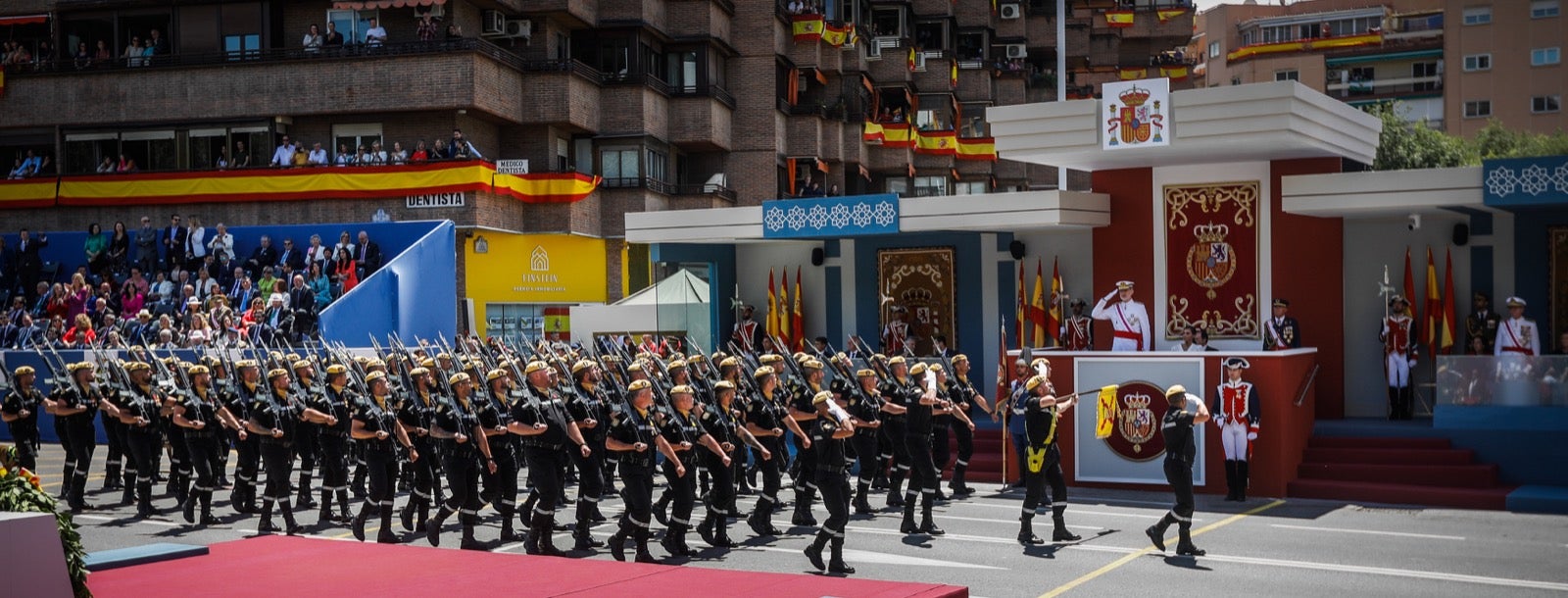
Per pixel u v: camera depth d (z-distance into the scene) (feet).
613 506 71.51
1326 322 83.35
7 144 142.10
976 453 83.71
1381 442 75.82
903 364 67.41
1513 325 76.64
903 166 191.31
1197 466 74.54
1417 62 313.53
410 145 134.51
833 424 51.37
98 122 138.31
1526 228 82.23
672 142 153.38
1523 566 52.95
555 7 139.33
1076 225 87.25
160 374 74.43
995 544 58.54
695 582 44.75
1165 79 78.18
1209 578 50.62
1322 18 330.13
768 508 60.54
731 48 159.33
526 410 55.01
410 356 75.25
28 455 76.28
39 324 114.21
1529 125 280.10
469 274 130.21
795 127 168.76
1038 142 82.07
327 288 114.52
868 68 192.85
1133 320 83.05
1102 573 51.88
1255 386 73.20
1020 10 222.89
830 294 103.55
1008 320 97.35
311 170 130.41
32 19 146.10
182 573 47.37
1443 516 66.28
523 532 62.59
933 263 99.71
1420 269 84.74
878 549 57.36
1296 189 80.28
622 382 73.15
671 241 100.94
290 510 62.59
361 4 131.44
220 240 121.90
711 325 105.29
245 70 134.92
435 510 70.03
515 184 133.49
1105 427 62.08
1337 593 47.93
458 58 129.80
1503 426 72.90
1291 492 73.20
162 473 88.48
